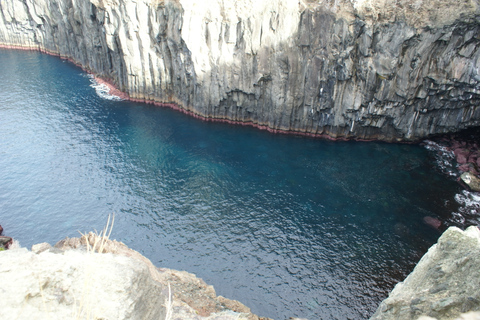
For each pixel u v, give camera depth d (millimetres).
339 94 62219
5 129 66250
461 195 50781
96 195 51000
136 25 73250
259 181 54281
